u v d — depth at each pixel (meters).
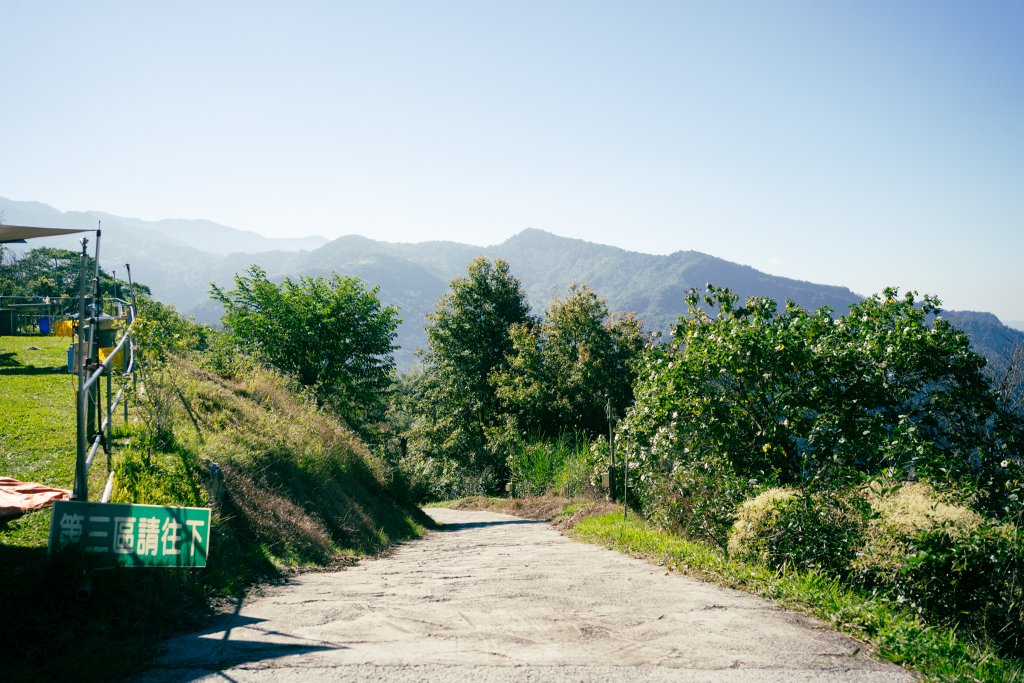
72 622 4.30
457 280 45.12
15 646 3.87
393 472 20.70
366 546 12.12
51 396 12.63
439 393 43.97
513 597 6.23
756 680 3.84
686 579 7.38
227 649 4.16
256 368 21.39
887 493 8.16
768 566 7.71
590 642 4.57
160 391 10.22
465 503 30.70
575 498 22.91
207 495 7.71
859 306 13.52
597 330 39.34
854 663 4.32
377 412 42.84
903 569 6.65
